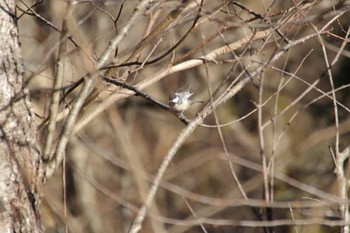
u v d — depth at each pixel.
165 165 8.09
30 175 7.75
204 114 8.59
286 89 23.02
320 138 8.87
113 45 8.13
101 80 8.67
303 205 8.16
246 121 24.08
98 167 21.69
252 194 19.44
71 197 20.72
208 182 27.34
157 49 12.52
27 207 7.72
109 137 20.39
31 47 15.36
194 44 17.78
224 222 8.07
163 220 7.83
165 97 21.52
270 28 9.44
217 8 8.84
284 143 22.19
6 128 7.76
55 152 8.02
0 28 7.97
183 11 8.84
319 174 21.20
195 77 21.92
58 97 8.01
